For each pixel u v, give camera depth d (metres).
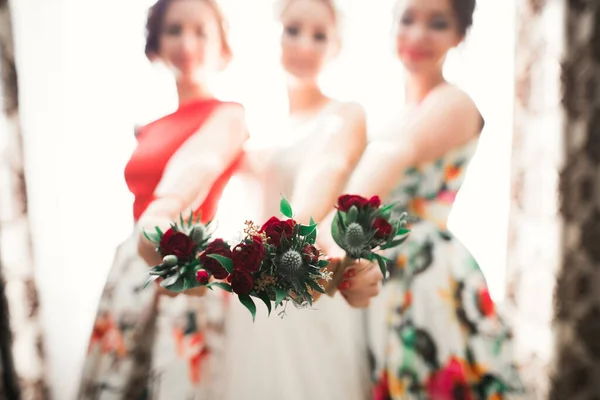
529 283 1.20
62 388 1.25
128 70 1.19
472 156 1.20
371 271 1.18
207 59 1.19
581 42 1.12
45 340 1.23
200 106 1.20
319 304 1.19
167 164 1.20
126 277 1.21
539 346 1.19
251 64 1.19
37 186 1.20
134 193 1.21
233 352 1.20
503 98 1.19
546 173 1.17
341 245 1.00
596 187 1.15
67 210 1.21
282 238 0.91
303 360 1.19
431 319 1.19
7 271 1.18
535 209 1.18
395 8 1.18
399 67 1.18
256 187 1.20
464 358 1.17
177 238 0.97
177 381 1.18
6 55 1.15
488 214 1.21
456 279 1.19
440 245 1.20
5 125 1.16
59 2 1.17
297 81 1.19
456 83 1.18
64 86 1.19
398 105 1.19
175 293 1.19
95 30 1.18
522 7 1.17
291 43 1.18
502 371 1.17
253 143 1.20
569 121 1.14
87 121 1.20
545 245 1.18
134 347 1.20
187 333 1.19
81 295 1.23
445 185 1.20
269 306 0.94
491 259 1.21
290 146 1.19
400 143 1.19
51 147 1.20
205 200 1.20
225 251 0.94
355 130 1.19
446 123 1.18
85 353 1.24
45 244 1.22
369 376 1.19
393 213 1.19
